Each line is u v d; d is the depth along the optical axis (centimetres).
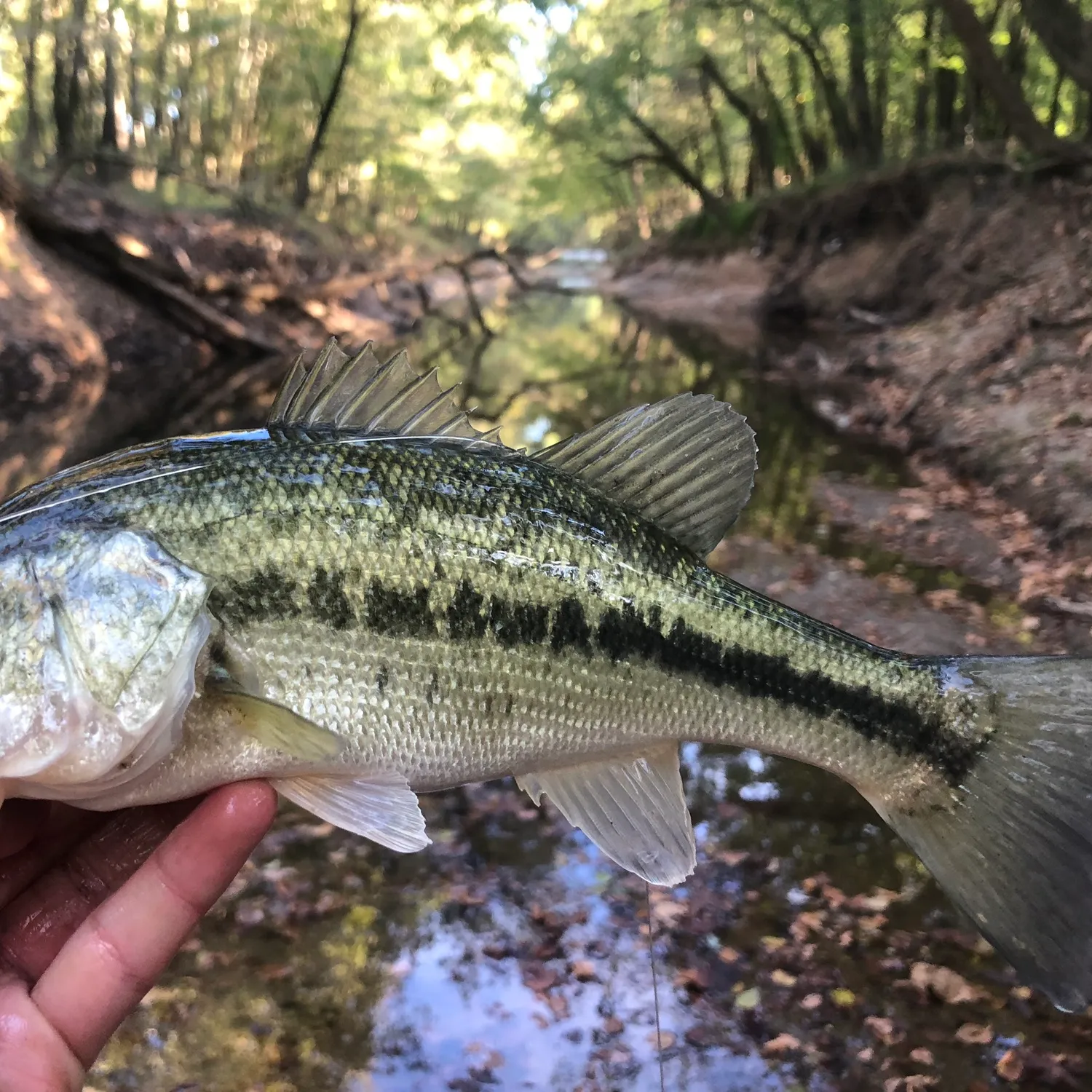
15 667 24
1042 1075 39
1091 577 80
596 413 163
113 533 25
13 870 28
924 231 232
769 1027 42
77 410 146
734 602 30
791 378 198
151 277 191
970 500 107
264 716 26
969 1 168
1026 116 180
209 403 161
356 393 29
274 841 53
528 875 51
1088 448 99
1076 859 28
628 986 44
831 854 52
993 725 30
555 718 28
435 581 27
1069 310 145
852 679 30
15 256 170
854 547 96
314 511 27
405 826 27
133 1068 40
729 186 429
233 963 45
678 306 359
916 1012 43
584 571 28
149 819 30
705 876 51
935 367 159
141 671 25
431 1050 41
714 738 30
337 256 308
